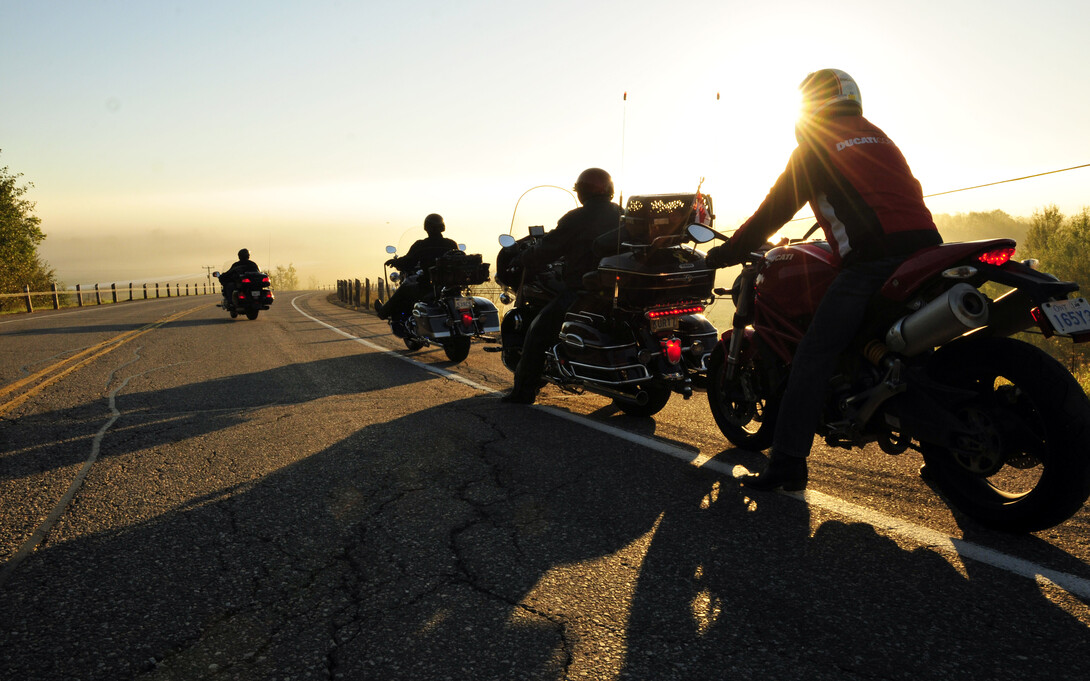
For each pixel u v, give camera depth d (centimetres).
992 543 259
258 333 1215
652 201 438
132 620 218
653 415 498
